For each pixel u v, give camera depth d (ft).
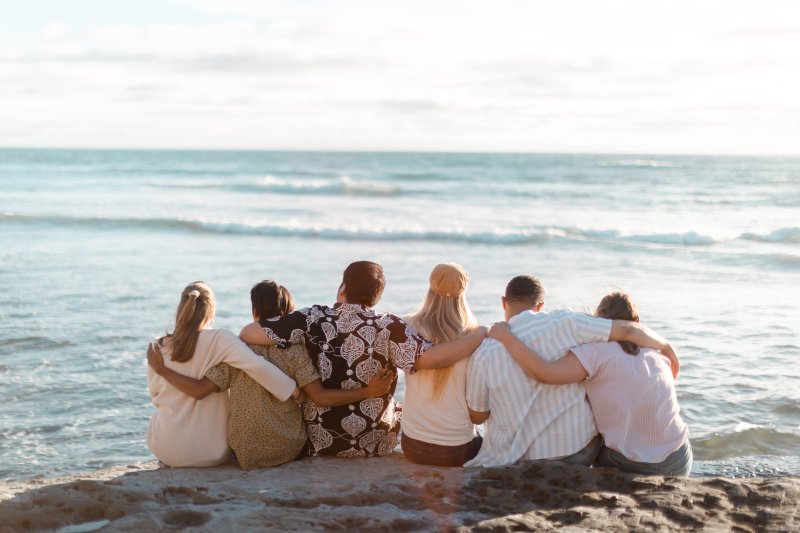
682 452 12.44
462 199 115.96
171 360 13.21
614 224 82.07
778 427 18.98
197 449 13.43
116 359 26.48
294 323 13.51
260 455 13.35
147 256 53.93
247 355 13.08
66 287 40.47
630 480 11.58
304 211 93.91
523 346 12.46
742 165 257.96
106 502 10.37
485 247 62.03
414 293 40.65
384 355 13.41
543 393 12.63
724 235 65.16
